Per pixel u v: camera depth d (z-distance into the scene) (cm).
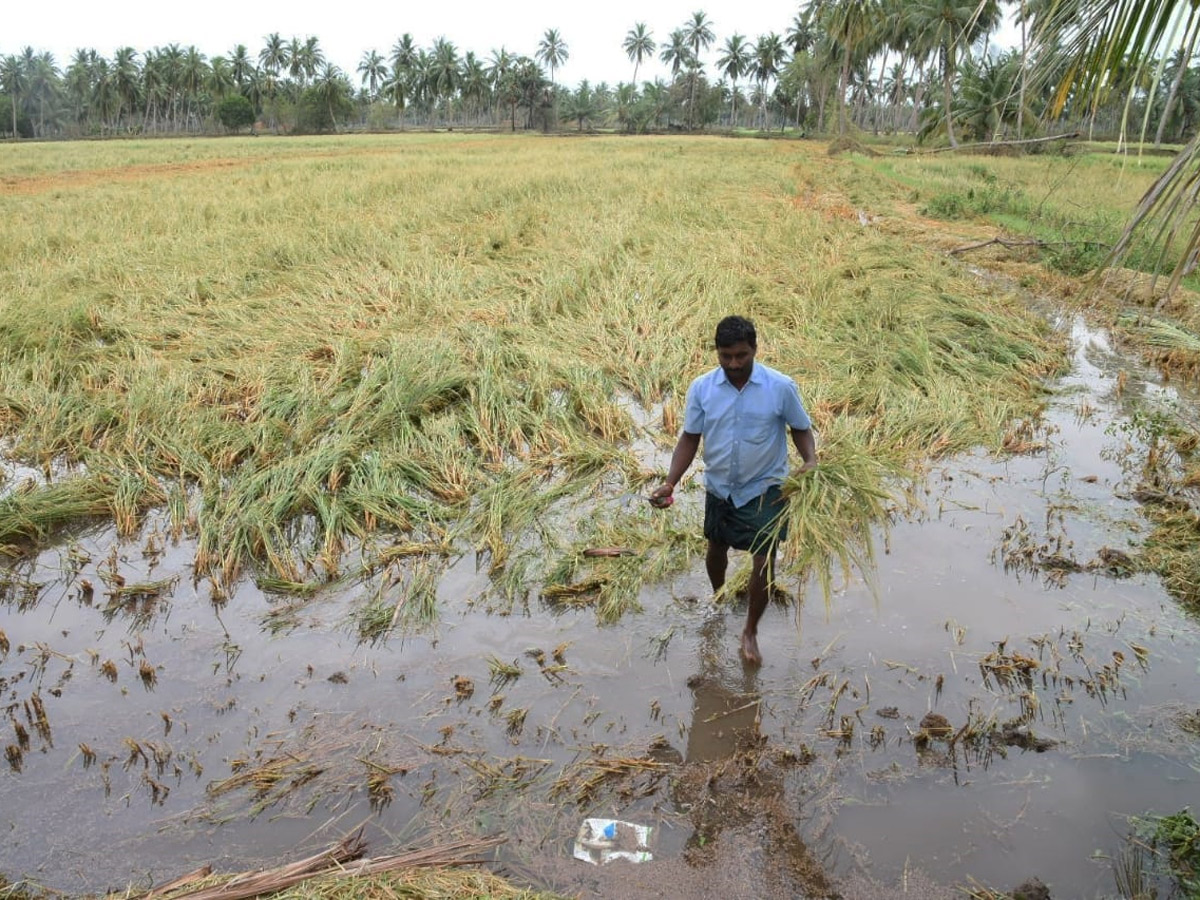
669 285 1073
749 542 411
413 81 10725
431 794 332
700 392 393
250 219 1591
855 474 398
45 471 617
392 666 411
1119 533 529
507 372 784
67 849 308
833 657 414
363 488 572
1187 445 655
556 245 1362
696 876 295
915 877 293
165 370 788
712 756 352
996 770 342
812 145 5794
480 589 477
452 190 2008
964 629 433
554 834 313
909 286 1079
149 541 525
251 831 316
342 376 763
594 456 626
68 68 10031
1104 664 405
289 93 10262
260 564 504
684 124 10481
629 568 486
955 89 3797
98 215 1653
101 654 424
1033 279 1235
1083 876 292
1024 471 621
